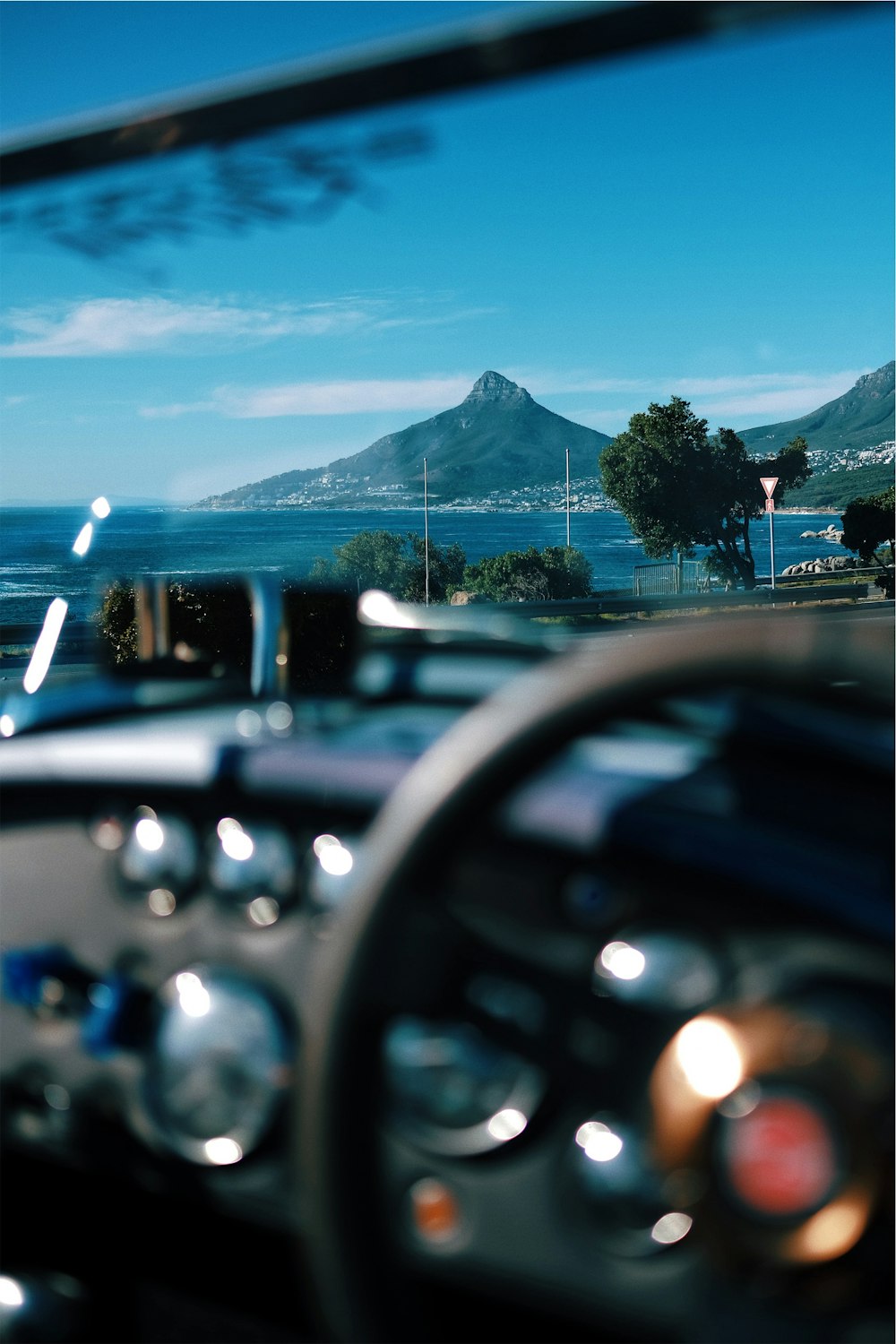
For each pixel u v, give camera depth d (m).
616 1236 1.25
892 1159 0.85
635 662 0.62
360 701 2.05
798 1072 0.85
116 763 1.71
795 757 1.24
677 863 1.14
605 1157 1.24
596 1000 0.87
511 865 1.27
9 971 1.76
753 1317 0.92
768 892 1.10
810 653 0.59
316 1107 0.66
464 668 2.01
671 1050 0.87
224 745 1.70
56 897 1.78
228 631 2.07
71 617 2.27
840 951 1.08
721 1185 0.86
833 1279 0.85
